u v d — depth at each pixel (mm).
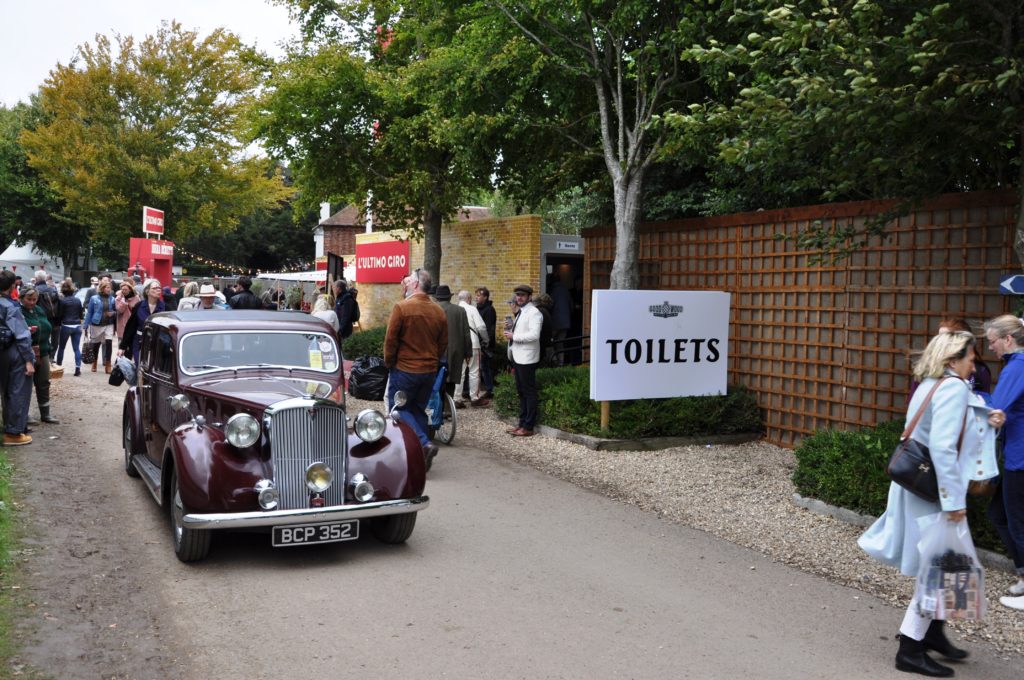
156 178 37031
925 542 4379
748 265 10883
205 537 5859
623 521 7297
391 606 5246
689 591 5629
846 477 7184
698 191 15188
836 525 7102
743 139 6930
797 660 4578
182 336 7066
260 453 6012
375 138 16875
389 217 19250
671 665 4477
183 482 5727
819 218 9703
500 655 4551
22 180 46906
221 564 6016
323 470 5871
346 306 17047
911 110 6039
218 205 40500
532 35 11477
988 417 4535
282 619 5000
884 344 9133
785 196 13219
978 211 8117
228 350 7184
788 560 6312
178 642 4633
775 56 7059
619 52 11047
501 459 9688
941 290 8469
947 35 6066
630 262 11219
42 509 7133
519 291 10953
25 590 5270
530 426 10875
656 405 10430
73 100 37062
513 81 12602
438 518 7324
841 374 9648
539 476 8883
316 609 5172
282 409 5855
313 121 15961
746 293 10930
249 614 5066
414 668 4363
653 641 4789
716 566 6160
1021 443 5266
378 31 18094
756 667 4480
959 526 4336
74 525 6750
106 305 16781
